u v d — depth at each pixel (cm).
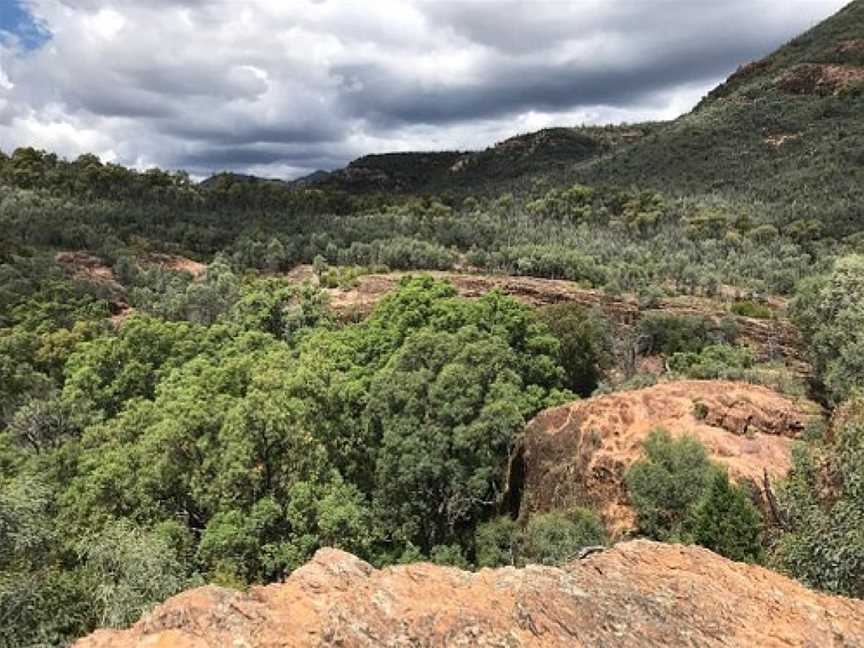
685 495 2456
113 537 2100
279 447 2923
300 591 1119
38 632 1673
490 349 3931
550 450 3269
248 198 18825
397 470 3356
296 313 6531
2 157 18050
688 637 1059
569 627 1048
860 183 14962
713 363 6119
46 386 5744
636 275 10850
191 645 978
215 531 2525
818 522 1764
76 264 10619
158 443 2908
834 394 4519
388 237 13712
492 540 3103
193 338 5103
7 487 2005
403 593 1112
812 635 1093
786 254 11981
